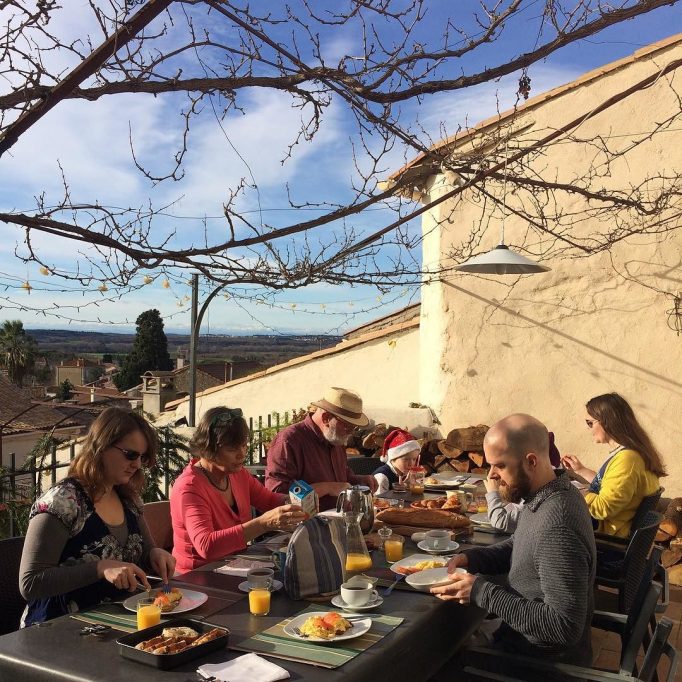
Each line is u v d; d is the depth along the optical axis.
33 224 1.67
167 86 1.73
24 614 2.46
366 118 2.15
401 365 7.54
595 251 5.05
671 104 5.67
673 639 4.25
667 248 5.73
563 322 6.11
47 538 2.37
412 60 2.03
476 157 2.86
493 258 4.27
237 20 1.72
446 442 6.28
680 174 5.61
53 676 1.78
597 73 5.85
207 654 1.88
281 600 2.33
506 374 6.30
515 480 2.36
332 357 7.95
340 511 3.21
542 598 2.27
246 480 3.42
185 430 7.35
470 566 2.72
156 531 3.40
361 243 2.46
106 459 2.51
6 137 1.50
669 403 5.72
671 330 5.72
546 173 6.08
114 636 2.01
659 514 3.37
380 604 2.28
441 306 6.55
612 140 5.85
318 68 1.93
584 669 2.24
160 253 1.88
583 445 6.02
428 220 6.64
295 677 1.75
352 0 1.89
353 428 4.05
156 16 1.50
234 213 2.00
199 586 2.47
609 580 3.38
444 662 2.37
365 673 1.81
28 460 5.86
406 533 3.32
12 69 1.46
